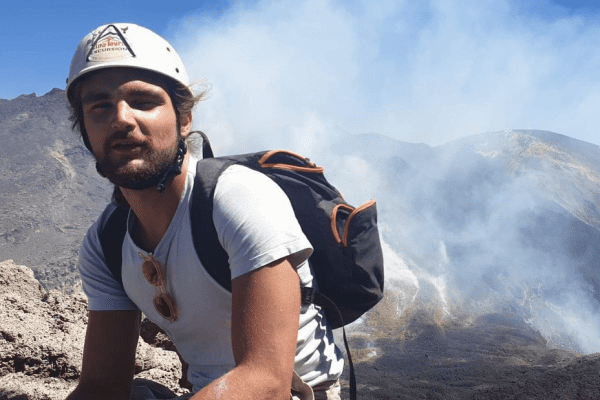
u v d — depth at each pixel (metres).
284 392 1.28
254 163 1.71
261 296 1.29
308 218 1.64
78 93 1.44
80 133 1.52
